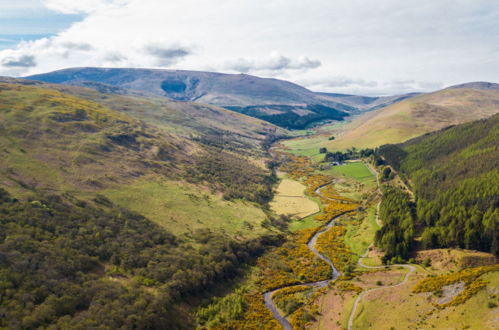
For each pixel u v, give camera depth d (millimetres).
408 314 61812
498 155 122688
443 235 88875
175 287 69312
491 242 80625
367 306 68438
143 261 74875
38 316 50188
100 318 54094
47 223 72625
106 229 80688
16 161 97312
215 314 68812
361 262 94375
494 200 92812
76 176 102750
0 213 69375
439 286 66562
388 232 95750
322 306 72562
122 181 112750
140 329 55719
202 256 84688
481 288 59562
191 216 106625
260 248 100562
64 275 61156
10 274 54969
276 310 72438
